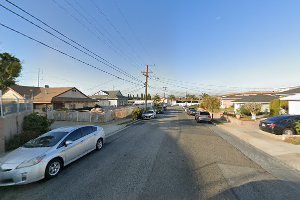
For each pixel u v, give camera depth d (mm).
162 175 6652
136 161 8242
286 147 10695
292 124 13867
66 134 8109
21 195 5547
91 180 6379
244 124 21094
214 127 20328
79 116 24688
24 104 14422
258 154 9578
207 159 8523
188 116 35844
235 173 6871
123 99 77625
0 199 5355
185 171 7031
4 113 10891
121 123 22438
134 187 5762
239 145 11578
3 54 20906
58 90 40812
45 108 34281
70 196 5371
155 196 5215
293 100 22344
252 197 5145
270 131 14414
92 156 9164
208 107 34156
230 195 5254
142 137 13977
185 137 13984
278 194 5324
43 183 6277
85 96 47781
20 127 12766
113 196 5262
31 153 6707
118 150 10234
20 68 21500
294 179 6426
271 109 29219
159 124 22484
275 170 7277
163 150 10125
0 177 6008
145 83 38281
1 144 10000
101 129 10938
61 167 7289
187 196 5203
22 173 6008
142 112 31062
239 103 39500
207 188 5664
